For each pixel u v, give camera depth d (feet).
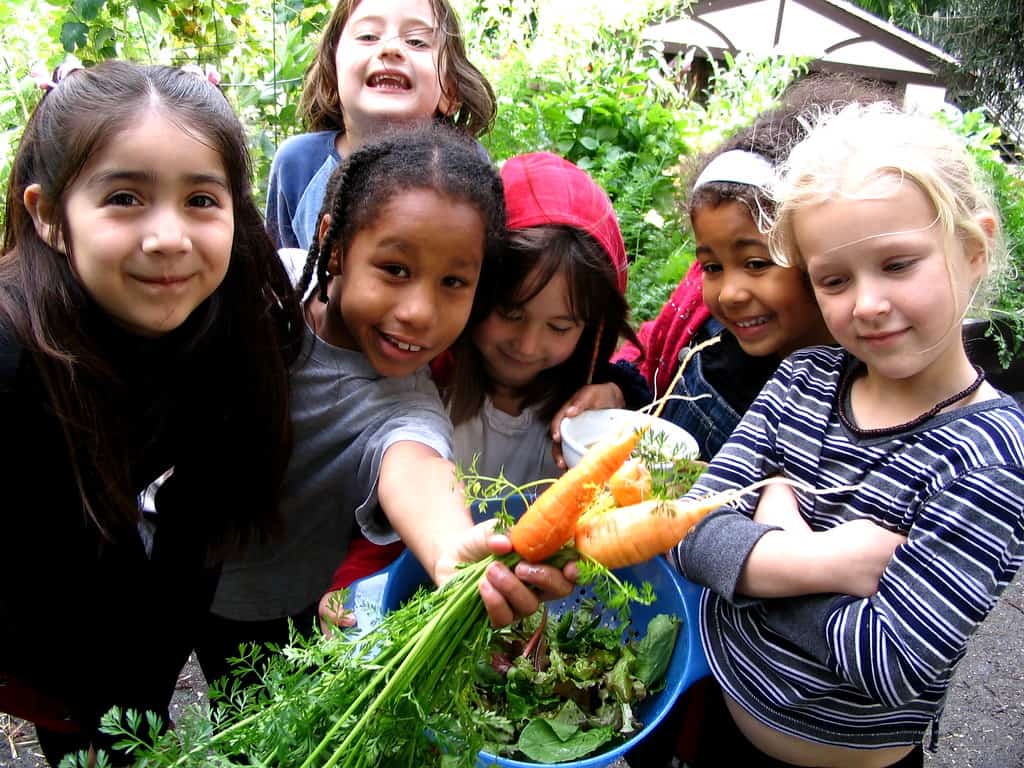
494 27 18.10
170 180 3.85
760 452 4.54
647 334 7.16
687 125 13.79
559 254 5.27
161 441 4.66
